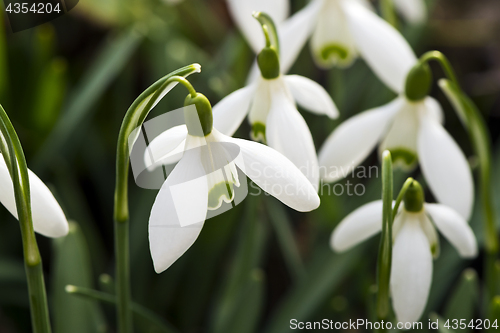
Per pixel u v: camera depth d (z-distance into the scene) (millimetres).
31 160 475
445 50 591
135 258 417
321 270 391
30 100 484
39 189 275
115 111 518
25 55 508
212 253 431
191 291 443
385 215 277
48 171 467
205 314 456
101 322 357
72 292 307
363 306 432
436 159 325
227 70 482
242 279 376
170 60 468
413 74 326
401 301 289
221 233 423
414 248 291
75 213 432
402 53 349
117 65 459
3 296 398
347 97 496
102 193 485
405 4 441
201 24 564
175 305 446
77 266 351
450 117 554
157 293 434
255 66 351
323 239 410
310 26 361
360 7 360
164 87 266
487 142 326
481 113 553
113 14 540
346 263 389
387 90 460
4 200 275
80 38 584
